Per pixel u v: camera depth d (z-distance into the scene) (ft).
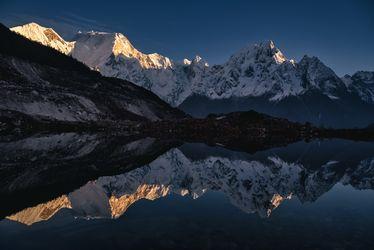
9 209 86.43
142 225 73.36
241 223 76.28
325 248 62.39
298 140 479.82
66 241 63.46
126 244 62.03
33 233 67.87
